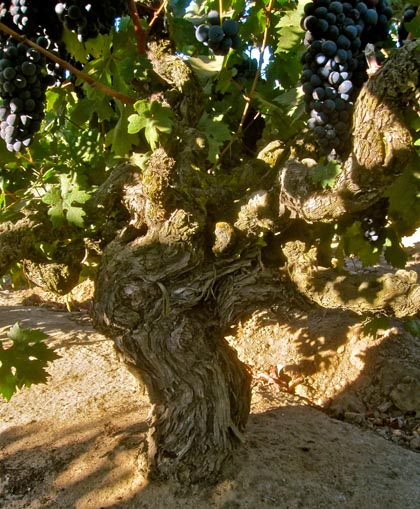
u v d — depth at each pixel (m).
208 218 2.60
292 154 2.45
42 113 2.09
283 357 4.60
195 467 2.72
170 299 2.56
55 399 3.81
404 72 1.80
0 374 2.48
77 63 2.69
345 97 2.01
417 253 6.67
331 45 1.95
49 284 2.71
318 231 2.80
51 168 3.19
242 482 2.75
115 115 2.82
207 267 2.58
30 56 1.98
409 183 2.50
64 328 5.41
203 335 2.70
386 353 4.24
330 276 2.50
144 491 2.74
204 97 2.99
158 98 2.52
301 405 3.70
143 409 3.58
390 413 3.89
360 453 3.08
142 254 2.47
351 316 4.72
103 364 4.41
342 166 2.11
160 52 2.54
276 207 2.32
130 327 2.59
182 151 2.50
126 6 2.16
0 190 3.38
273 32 2.76
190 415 2.72
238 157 3.29
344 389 4.14
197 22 2.86
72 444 3.19
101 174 3.24
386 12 2.11
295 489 2.72
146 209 2.49
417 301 2.35
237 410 2.88
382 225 2.79
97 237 2.71
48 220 2.57
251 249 2.58
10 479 2.94
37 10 1.98
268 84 3.05
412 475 2.92
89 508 2.71
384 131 1.89
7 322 5.64
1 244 2.49
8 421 3.51
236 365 2.90
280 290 2.63
